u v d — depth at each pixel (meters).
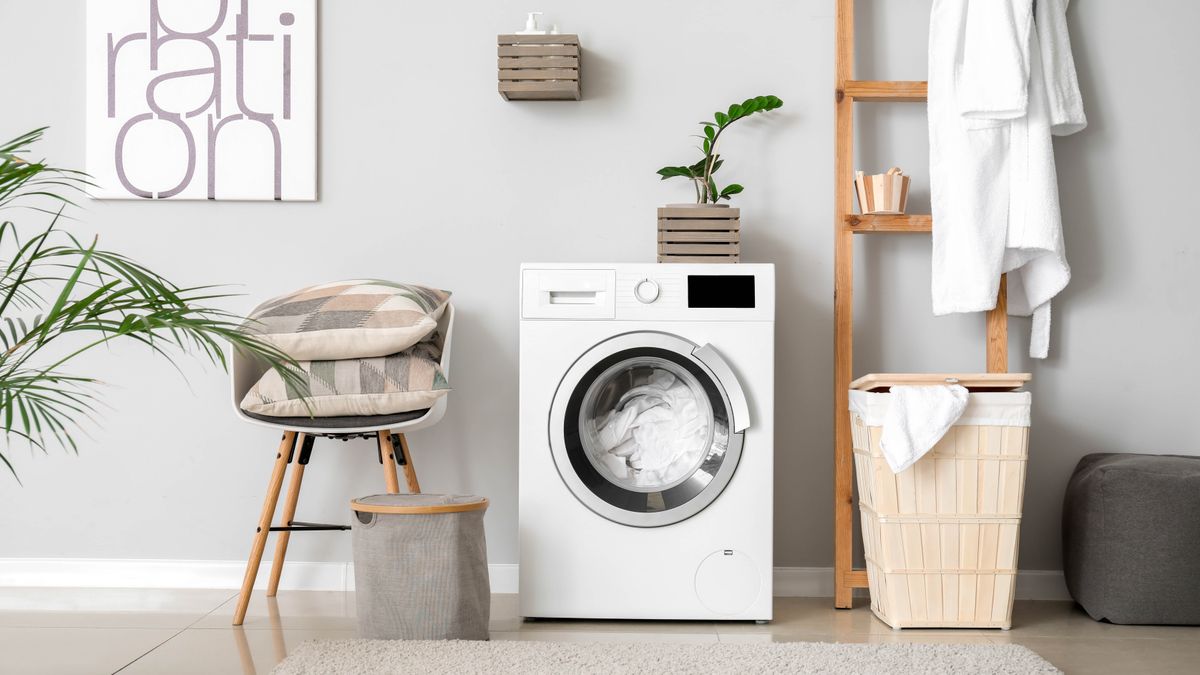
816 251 2.91
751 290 2.50
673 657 2.03
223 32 2.94
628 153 2.93
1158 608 2.46
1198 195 2.89
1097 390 2.89
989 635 2.38
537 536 2.46
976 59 2.61
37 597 2.75
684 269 2.50
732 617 2.45
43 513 2.94
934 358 2.89
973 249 2.62
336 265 2.95
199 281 2.96
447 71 2.95
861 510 2.63
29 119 2.96
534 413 2.48
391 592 2.15
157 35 2.95
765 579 2.46
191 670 2.01
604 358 2.48
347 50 2.96
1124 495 2.50
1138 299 2.89
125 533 2.94
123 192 2.94
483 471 2.92
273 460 2.93
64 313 1.62
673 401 2.57
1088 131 2.90
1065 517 2.72
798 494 2.89
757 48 2.93
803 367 2.90
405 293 2.55
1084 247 2.90
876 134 2.92
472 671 1.90
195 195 2.94
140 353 2.95
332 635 2.31
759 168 2.92
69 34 2.96
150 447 2.95
